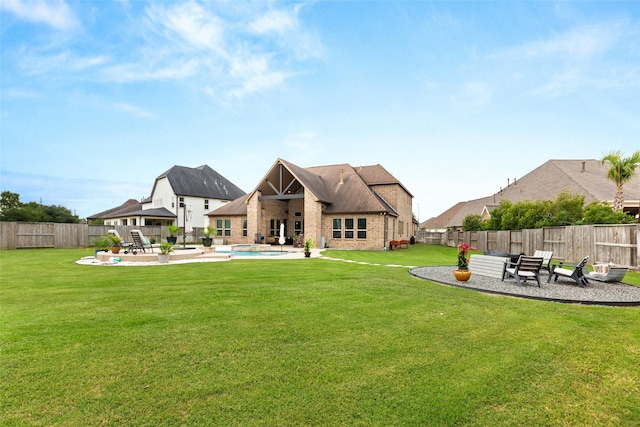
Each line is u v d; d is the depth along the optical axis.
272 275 9.95
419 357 4.05
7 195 44.78
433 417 2.90
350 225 25.17
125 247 17.97
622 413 3.07
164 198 42.75
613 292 7.97
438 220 66.69
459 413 2.97
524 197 32.53
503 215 22.81
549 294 7.66
